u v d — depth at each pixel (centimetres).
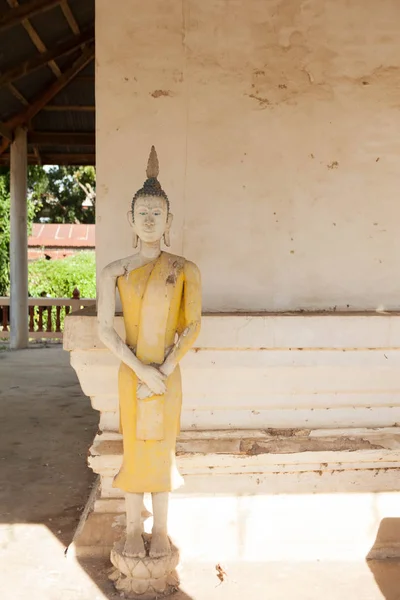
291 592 311
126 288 291
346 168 366
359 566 338
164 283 288
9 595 305
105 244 357
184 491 345
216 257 363
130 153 354
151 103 353
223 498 346
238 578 323
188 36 352
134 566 299
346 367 345
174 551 310
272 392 348
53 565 334
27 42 793
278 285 367
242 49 356
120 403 297
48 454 530
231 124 358
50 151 1191
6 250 1584
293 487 349
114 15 349
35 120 1085
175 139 356
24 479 468
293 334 338
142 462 291
